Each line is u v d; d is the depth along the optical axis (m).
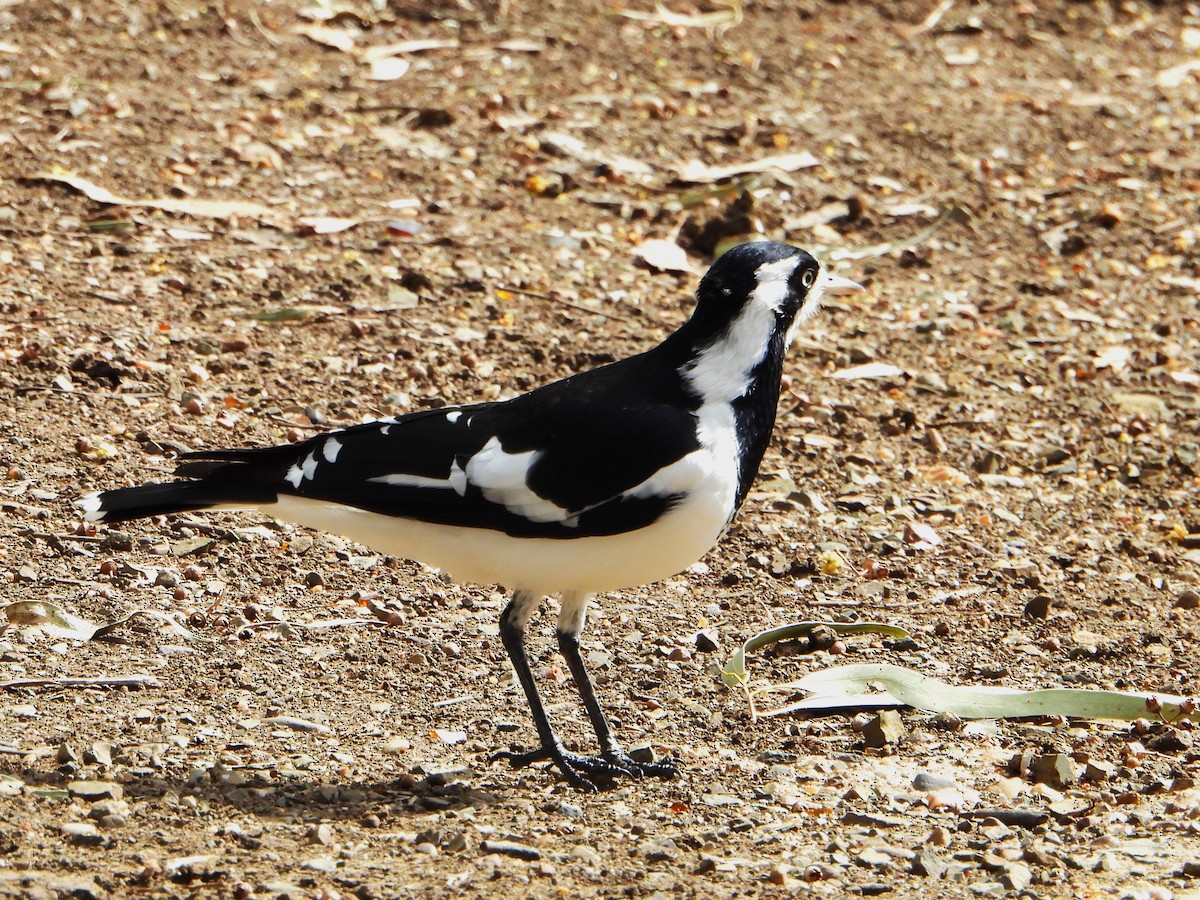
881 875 7.23
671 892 6.91
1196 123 20.98
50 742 8.01
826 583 10.91
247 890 6.61
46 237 14.69
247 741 8.29
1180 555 11.65
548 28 21.97
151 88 18.48
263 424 12.12
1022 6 24.77
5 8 20.09
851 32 23.27
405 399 12.77
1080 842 7.69
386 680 9.21
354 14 21.59
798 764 8.56
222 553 10.47
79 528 10.46
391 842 7.30
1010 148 19.62
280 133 17.69
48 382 12.20
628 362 8.46
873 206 17.69
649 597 10.60
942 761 8.66
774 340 8.30
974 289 16.28
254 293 14.22
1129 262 17.06
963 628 10.34
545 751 8.33
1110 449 13.35
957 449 13.14
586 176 17.62
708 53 21.69
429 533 8.22
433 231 15.91
